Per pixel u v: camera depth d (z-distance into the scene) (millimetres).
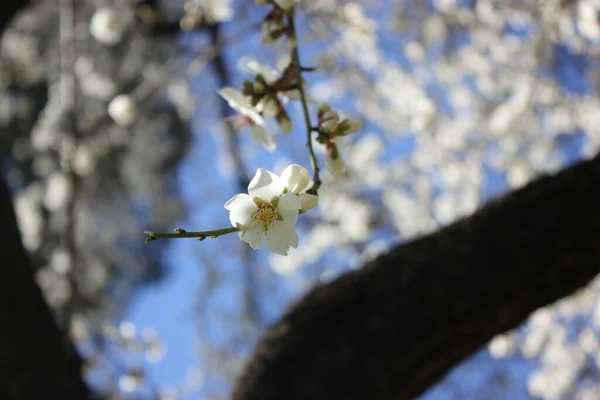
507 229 1848
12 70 5516
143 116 5621
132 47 5074
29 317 2156
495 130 4062
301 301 2051
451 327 1847
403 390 1883
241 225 1042
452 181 4555
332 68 4141
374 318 1885
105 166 5652
